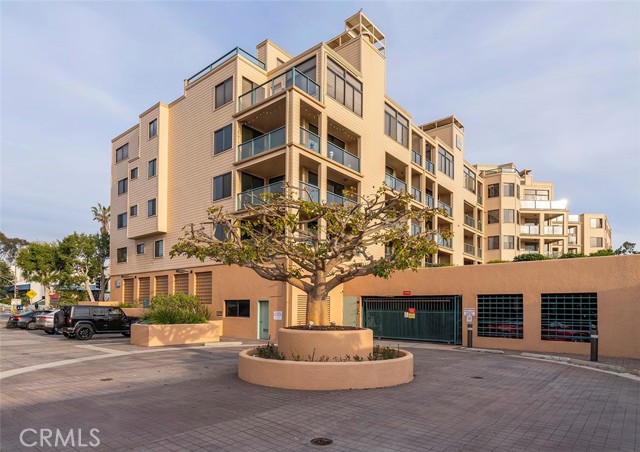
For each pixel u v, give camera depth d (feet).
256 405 27.04
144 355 50.65
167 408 26.22
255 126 81.51
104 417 24.27
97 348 57.00
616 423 23.99
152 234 96.89
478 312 63.46
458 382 35.12
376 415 24.93
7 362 44.16
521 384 34.60
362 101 85.05
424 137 108.06
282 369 32.27
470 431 22.30
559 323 56.03
